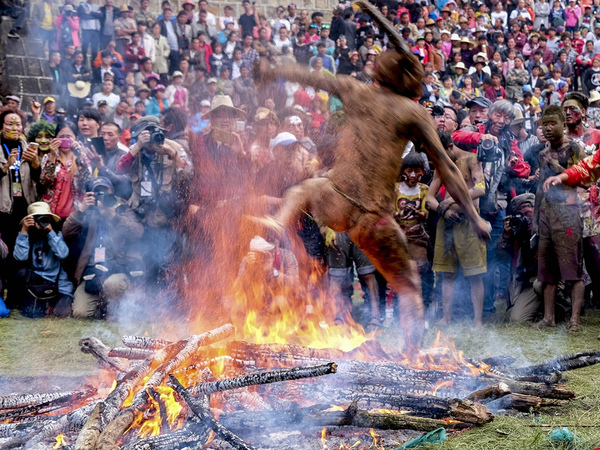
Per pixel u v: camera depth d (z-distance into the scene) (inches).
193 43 610.2
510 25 762.8
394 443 172.4
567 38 750.5
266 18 743.1
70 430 167.3
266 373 163.9
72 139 341.4
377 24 186.5
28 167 342.0
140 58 585.0
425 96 556.1
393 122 182.9
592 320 314.2
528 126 492.4
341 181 185.5
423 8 728.3
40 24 633.6
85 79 581.3
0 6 619.8
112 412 157.0
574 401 200.4
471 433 175.9
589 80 744.3
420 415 182.4
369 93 187.3
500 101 345.7
